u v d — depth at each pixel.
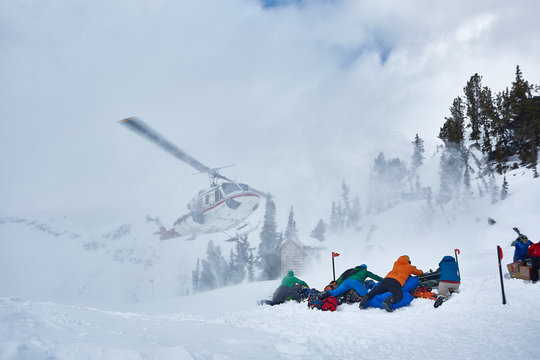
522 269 8.16
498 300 7.04
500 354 4.25
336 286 9.42
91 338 4.31
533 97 72.94
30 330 4.19
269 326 6.73
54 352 3.16
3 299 7.73
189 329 6.02
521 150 68.81
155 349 3.51
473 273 16.55
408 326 6.29
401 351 4.73
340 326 6.48
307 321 7.11
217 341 4.96
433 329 5.87
